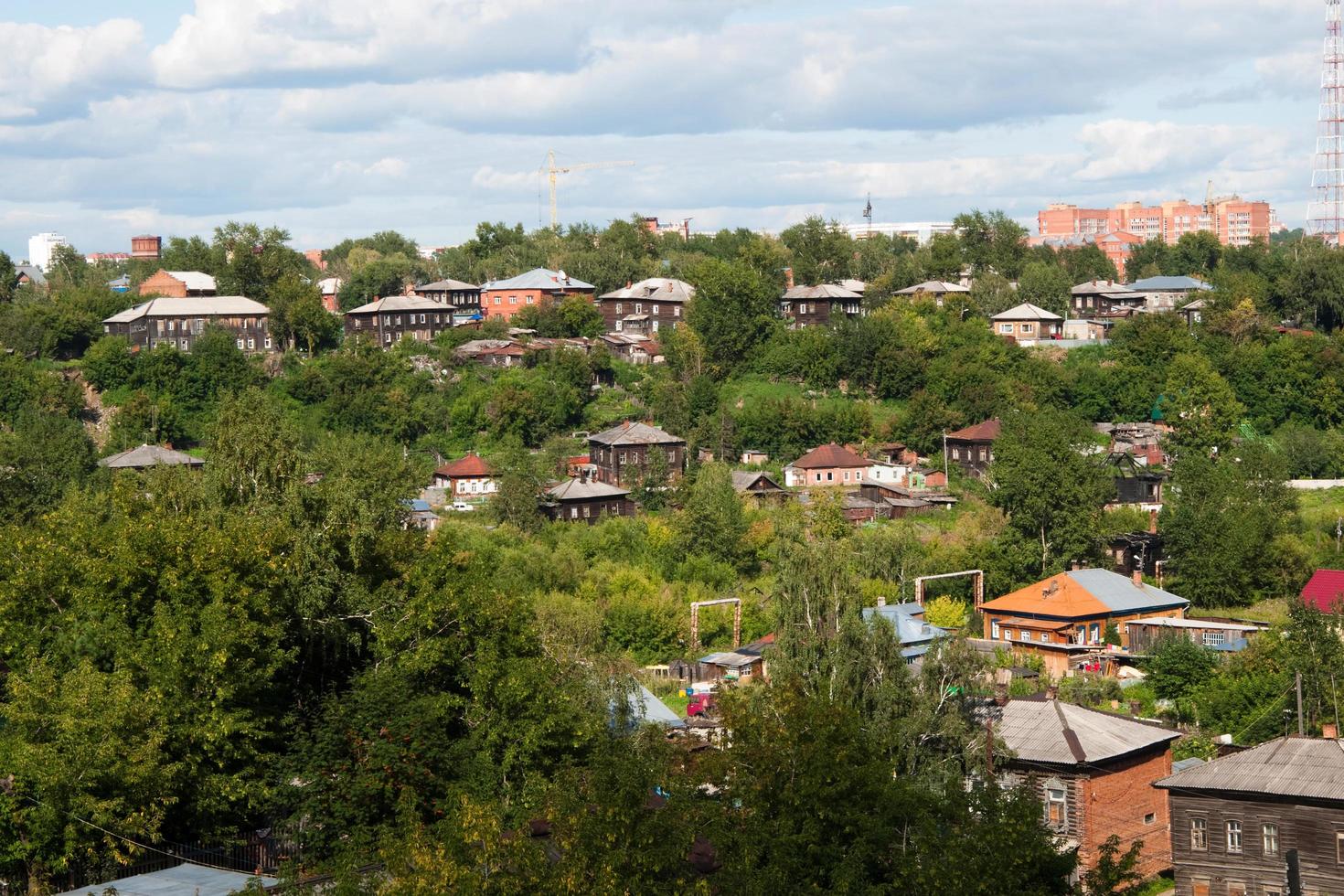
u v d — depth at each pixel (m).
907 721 68.00
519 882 44.31
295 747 64.81
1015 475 135.25
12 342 198.62
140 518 72.62
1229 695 91.50
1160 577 136.50
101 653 65.62
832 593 77.25
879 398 198.62
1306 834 64.31
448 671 74.00
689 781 54.66
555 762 68.19
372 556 79.44
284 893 48.12
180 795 60.81
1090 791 69.38
